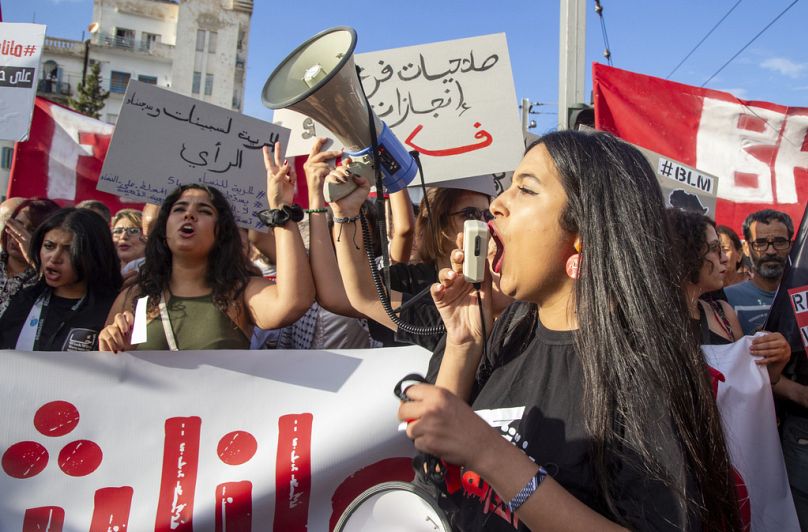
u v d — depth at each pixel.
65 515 1.80
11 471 1.80
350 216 2.01
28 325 2.48
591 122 5.10
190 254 2.21
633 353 1.02
